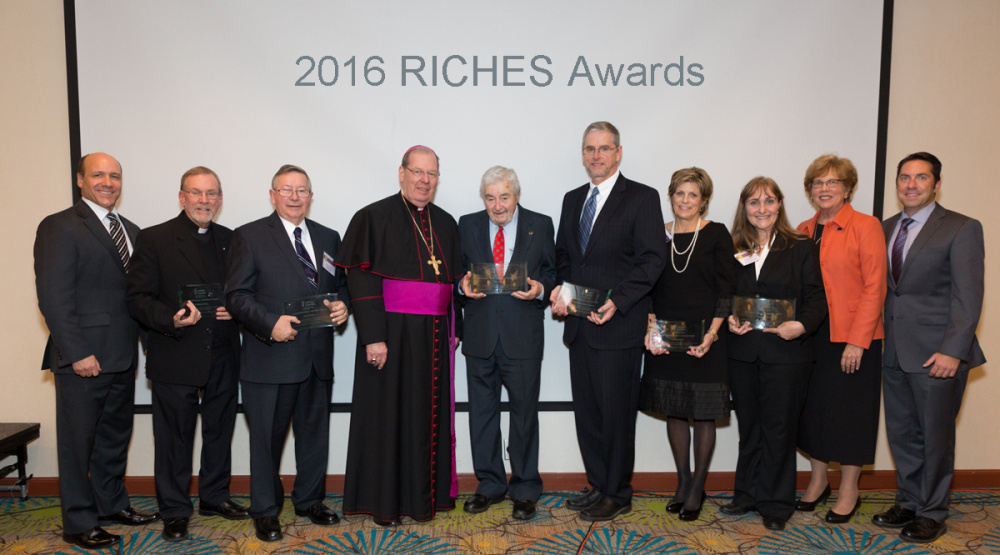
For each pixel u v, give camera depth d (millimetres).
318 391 2701
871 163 3150
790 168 3162
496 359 2809
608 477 2758
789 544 2555
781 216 2686
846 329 2615
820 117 3143
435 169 2639
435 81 3117
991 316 3268
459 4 3094
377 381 2609
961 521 2826
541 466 3254
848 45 3125
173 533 2568
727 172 3164
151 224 3084
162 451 2619
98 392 2514
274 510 2604
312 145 3107
